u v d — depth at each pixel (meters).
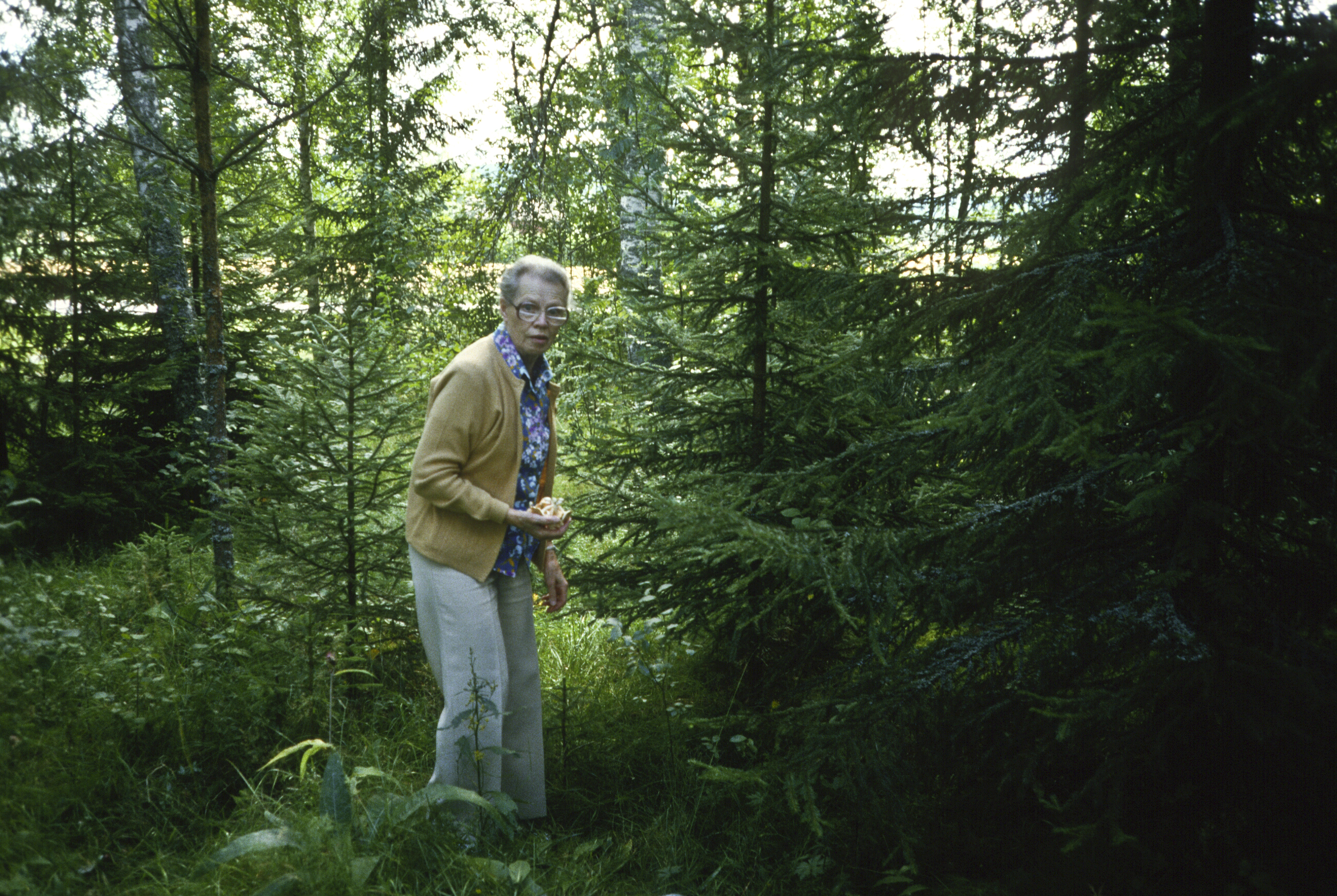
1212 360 1.82
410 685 3.34
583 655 3.89
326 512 3.21
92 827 2.25
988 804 2.57
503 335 2.50
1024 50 2.42
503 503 2.41
